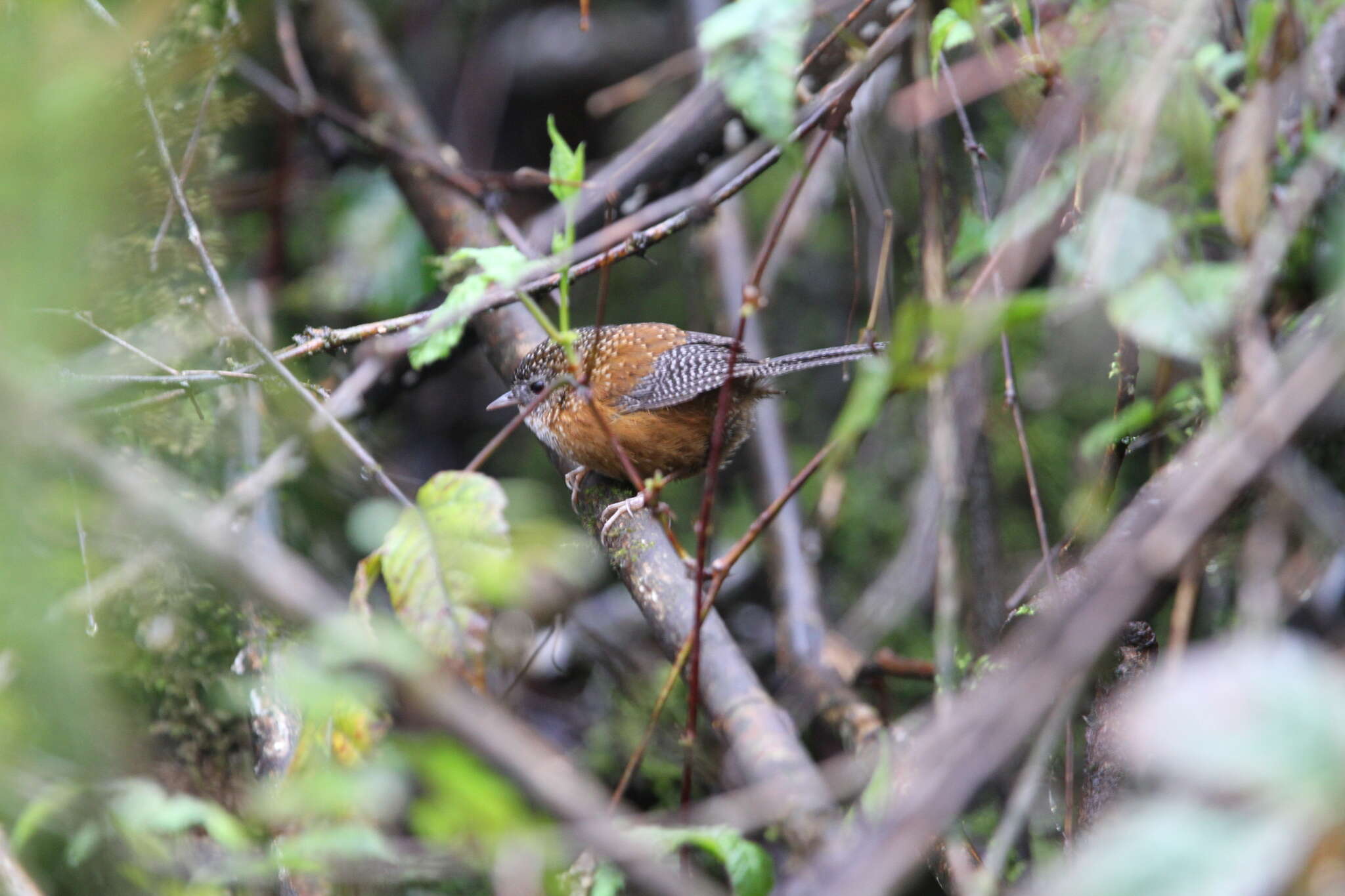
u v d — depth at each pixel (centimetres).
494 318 952
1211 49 591
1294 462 445
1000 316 352
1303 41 552
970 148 705
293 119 1146
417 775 444
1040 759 409
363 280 1178
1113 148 550
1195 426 613
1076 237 512
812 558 974
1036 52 611
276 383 672
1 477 376
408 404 1362
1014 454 995
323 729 451
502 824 341
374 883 489
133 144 536
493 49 1522
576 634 1024
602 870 475
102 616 671
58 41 345
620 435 864
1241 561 517
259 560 301
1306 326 490
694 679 582
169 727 688
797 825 480
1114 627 288
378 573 488
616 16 1566
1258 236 500
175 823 439
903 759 579
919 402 1090
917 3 724
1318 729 198
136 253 657
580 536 973
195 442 744
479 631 446
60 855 597
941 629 710
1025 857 609
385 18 1449
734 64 415
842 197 1210
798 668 866
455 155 1062
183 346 724
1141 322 420
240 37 808
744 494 1184
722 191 693
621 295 1338
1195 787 210
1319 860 196
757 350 1055
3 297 327
